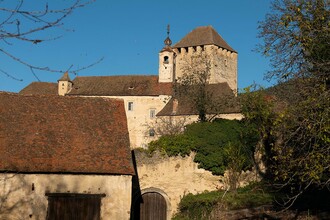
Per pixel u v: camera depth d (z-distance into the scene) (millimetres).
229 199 21125
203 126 24891
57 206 17203
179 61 59906
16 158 17094
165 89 50469
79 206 17469
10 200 16594
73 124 19734
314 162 11023
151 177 24234
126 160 18688
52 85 57812
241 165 23672
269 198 20781
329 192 20953
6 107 19391
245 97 23438
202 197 22672
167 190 24125
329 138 10578
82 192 17594
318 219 17562
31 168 16969
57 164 17531
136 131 49625
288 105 12844
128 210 17953
